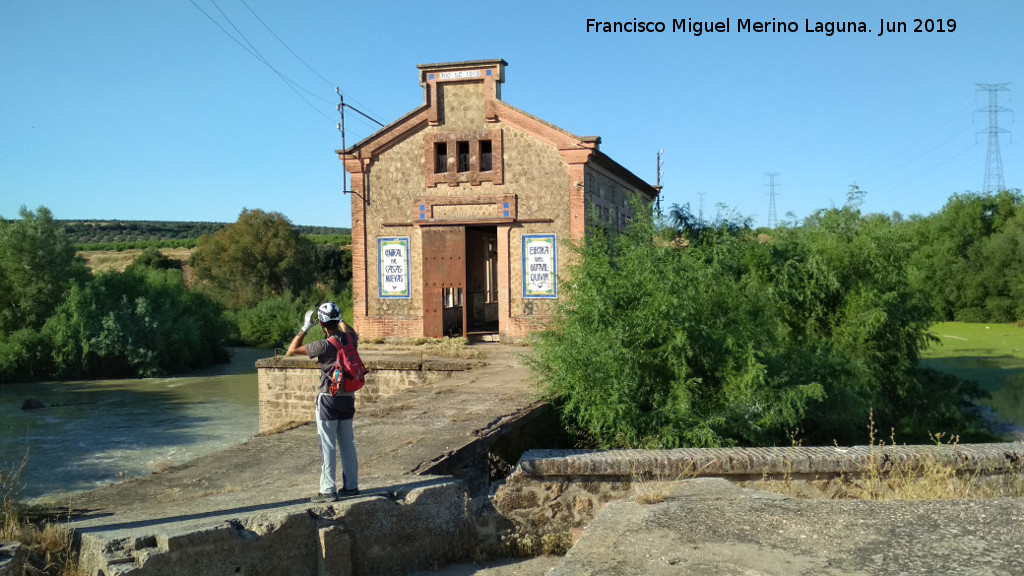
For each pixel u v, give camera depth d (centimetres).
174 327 4400
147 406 3105
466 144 2134
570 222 2030
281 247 7825
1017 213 5622
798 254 1786
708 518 480
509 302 2078
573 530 748
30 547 509
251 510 584
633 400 1115
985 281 5462
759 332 1214
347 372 632
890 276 1820
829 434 1388
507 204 2070
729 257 1655
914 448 796
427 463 773
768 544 427
